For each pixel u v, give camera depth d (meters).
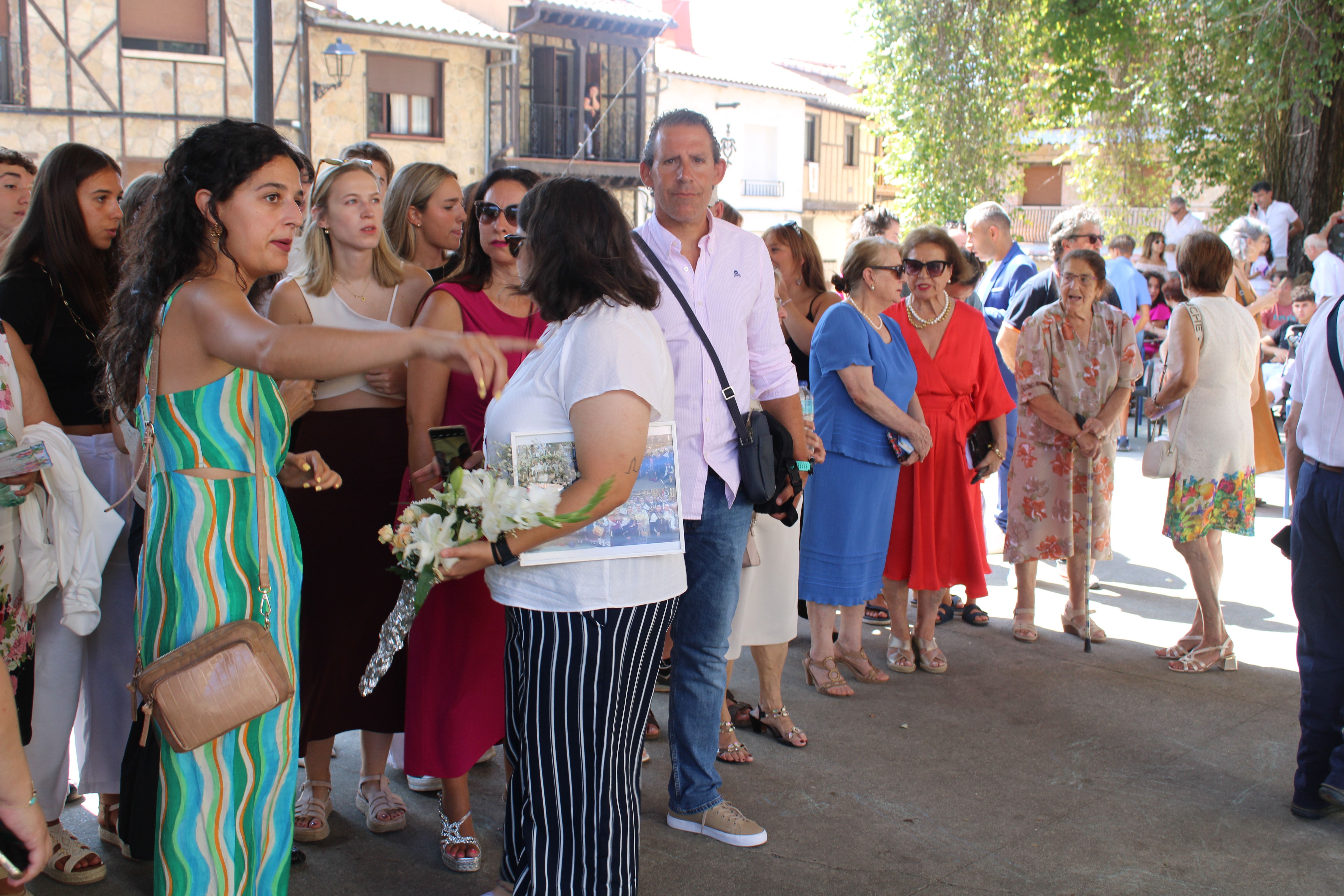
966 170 17.92
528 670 2.38
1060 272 5.20
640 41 23.78
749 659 4.86
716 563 3.09
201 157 2.13
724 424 3.03
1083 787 3.59
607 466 2.21
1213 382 4.43
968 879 3.02
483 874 3.03
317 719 3.10
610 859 2.43
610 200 2.32
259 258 2.21
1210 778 3.66
